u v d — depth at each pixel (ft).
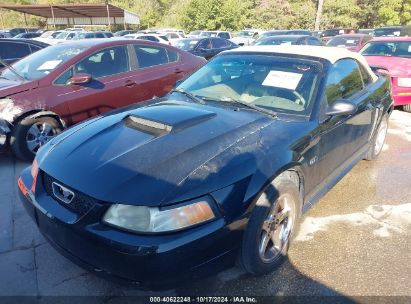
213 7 128.67
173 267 6.44
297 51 11.33
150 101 10.87
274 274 8.70
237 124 8.71
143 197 6.48
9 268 8.78
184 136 8.00
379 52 26.07
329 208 11.72
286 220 8.92
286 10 128.67
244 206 7.16
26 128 14.71
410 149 17.12
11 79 15.78
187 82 12.00
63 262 9.03
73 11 92.99
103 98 16.78
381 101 13.89
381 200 12.28
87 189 6.82
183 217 6.50
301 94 9.90
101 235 6.56
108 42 17.65
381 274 8.72
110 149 7.72
